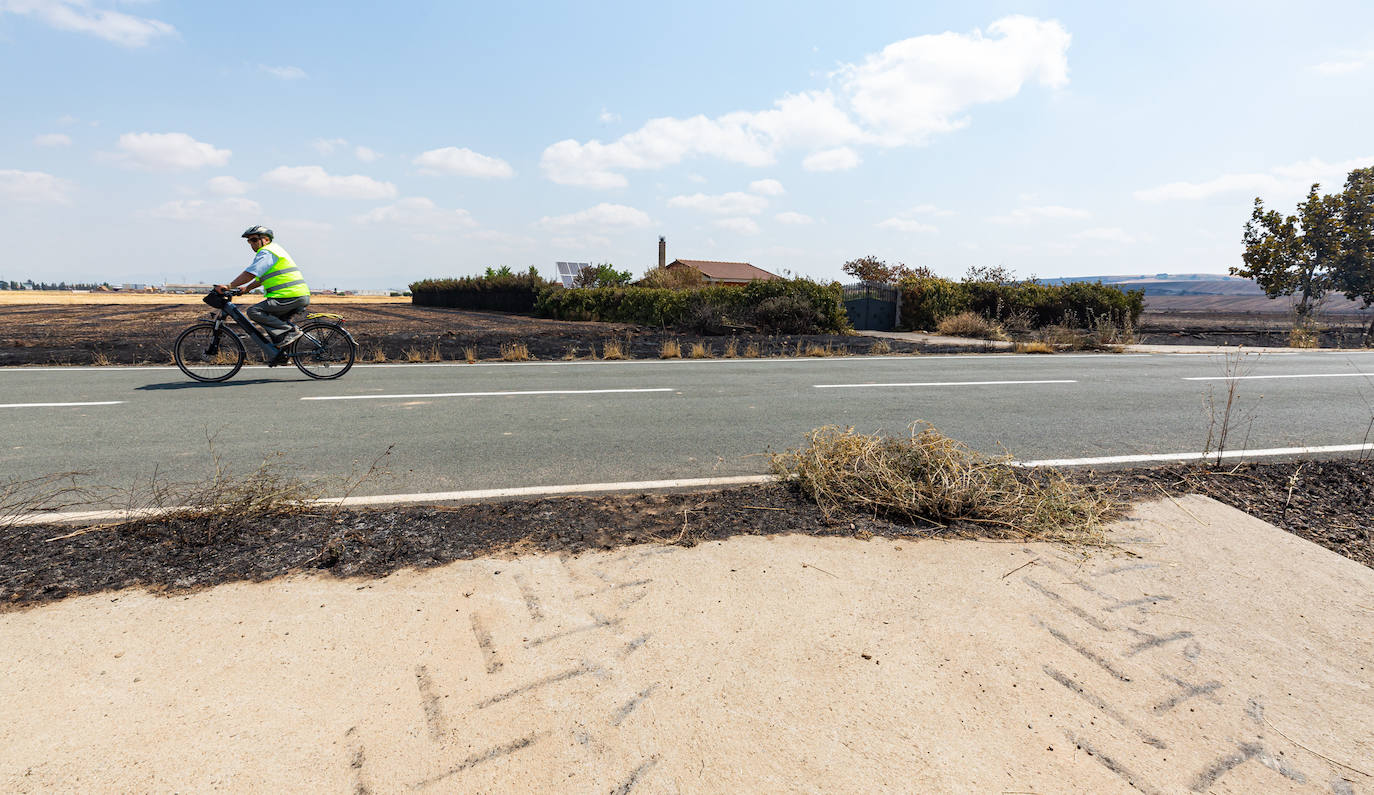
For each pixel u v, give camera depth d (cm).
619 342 1451
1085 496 374
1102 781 168
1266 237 1889
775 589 266
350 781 164
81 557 288
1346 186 1788
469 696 196
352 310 3709
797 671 211
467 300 4334
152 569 278
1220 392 805
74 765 167
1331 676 215
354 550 299
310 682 202
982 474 376
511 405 692
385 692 198
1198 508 370
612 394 765
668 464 469
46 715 186
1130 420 631
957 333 1888
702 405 698
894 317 2272
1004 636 234
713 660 216
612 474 443
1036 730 186
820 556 299
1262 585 277
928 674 211
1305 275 1831
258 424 590
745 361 1148
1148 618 249
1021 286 2211
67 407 656
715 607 250
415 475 438
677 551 302
